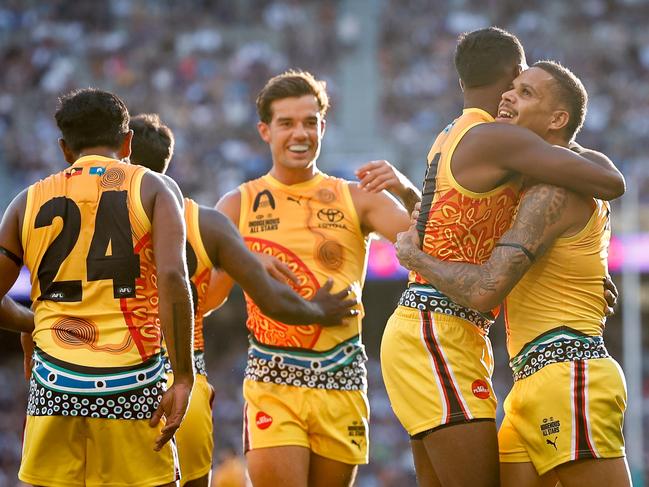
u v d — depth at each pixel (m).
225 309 65.31
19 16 82.00
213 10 83.44
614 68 75.19
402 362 12.73
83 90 12.26
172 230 11.45
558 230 12.22
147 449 11.26
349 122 73.81
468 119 12.73
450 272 12.28
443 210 12.57
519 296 12.70
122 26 82.56
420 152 70.56
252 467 15.27
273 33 81.56
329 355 15.48
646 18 79.31
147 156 15.00
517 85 12.62
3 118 73.38
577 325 12.48
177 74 76.81
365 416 15.80
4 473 53.78
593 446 12.15
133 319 11.36
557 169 11.98
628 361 52.34
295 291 15.31
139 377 11.25
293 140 15.93
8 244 11.77
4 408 59.09
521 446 12.79
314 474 15.55
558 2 80.50
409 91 75.31
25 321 13.38
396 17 80.69
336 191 16.20
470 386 12.52
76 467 11.22
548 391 12.36
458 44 13.09
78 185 11.66
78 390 11.10
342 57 78.88
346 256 15.97
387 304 65.88
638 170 64.81
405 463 51.03
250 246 16.05
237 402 57.94
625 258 53.12
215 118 72.50
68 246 11.45
